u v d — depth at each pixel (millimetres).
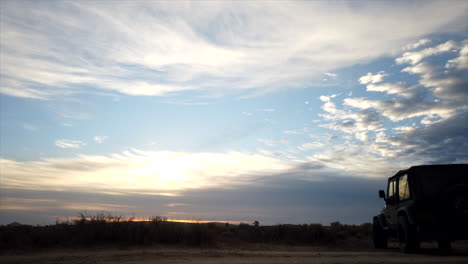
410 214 14086
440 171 14523
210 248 17406
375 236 19219
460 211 13148
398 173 16062
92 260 12070
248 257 13062
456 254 14062
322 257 13102
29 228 18062
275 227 23453
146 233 18172
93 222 17953
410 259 12039
